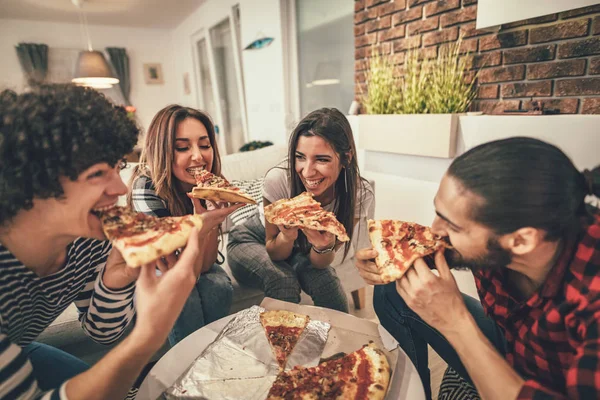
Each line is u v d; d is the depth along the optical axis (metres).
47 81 0.79
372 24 2.84
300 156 1.43
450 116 2.15
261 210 1.72
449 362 1.18
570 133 1.71
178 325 1.40
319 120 1.38
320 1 3.38
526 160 0.67
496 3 1.92
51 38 6.35
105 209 0.85
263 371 0.95
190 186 1.62
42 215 0.75
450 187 0.74
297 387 0.89
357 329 1.11
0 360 0.67
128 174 2.31
